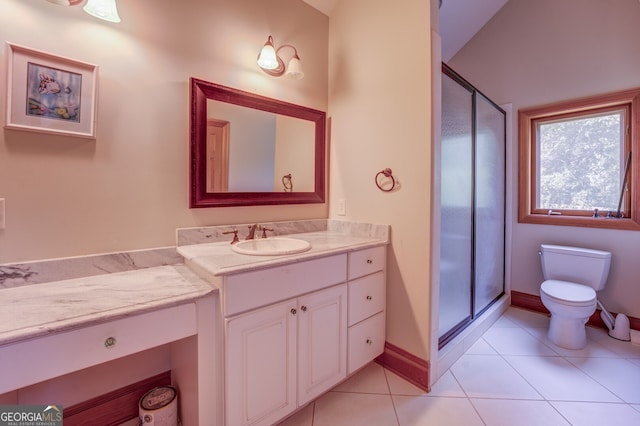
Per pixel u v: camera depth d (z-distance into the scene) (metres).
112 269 1.29
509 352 1.97
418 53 1.61
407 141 1.68
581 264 2.24
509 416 1.40
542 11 2.52
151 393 1.33
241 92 1.67
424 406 1.47
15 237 1.09
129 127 1.32
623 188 2.21
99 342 0.89
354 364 1.60
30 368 0.79
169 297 1.02
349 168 2.04
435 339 1.65
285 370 1.28
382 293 1.77
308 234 1.99
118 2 1.28
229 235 1.66
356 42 1.96
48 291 1.06
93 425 1.27
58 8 1.14
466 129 2.06
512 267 2.79
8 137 1.06
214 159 1.59
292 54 1.94
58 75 1.14
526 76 2.62
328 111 2.18
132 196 1.34
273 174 1.87
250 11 1.72
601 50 2.25
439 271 1.67
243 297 1.13
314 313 1.38
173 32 1.43
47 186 1.14
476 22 2.76
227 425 1.10
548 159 2.62
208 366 1.11
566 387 1.61
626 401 1.49
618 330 2.13
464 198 2.06
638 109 2.11
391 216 1.78
